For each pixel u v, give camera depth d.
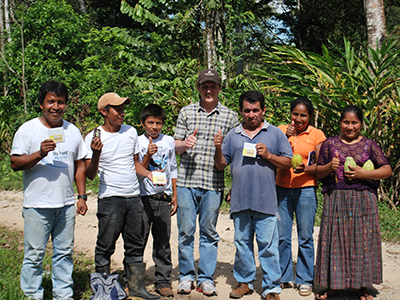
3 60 14.66
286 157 4.04
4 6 16.08
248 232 4.13
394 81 7.57
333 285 3.91
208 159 4.27
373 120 7.64
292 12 20.47
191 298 4.12
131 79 10.91
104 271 3.92
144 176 4.07
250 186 4.03
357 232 3.90
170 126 10.56
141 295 3.99
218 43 11.01
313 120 8.29
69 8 15.40
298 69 9.62
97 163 3.71
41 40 14.48
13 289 3.68
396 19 20.67
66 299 3.64
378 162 4.01
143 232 4.20
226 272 4.97
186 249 4.30
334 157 4.03
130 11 11.94
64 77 13.82
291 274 4.39
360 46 18.36
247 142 4.10
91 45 13.05
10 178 10.92
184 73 11.86
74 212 3.73
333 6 17.88
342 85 7.95
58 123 3.64
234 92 9.71
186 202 4.25
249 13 11.31
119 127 4.02
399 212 7.25
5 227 6.90
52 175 3.52
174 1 12.00
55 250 3.68
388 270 4.95
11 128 13.43
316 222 6.89
